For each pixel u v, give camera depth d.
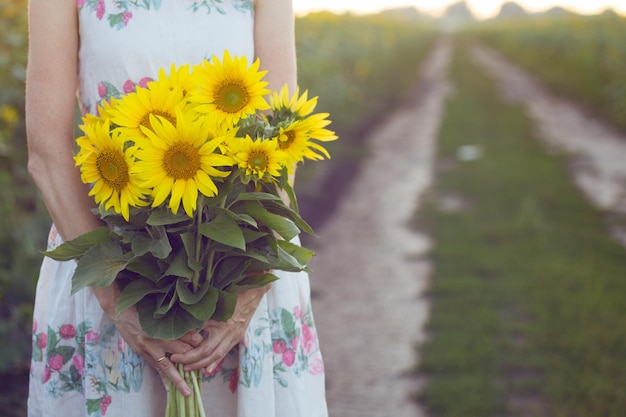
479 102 15.62
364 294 4.97
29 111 1.45
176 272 1.33
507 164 9.13
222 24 1.49
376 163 9.47
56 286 1.55
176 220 1.31
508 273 5.18
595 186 8.09
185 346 1.40
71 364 1.54
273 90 1.55
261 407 1.51
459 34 58.34
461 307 4.58
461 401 3.38
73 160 1.45
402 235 6.37
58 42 1.45
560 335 4.06
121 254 1.34
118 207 1.31
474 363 3.78
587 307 4.47
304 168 7.97
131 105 1.30
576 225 6.48
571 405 3.32
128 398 1.48
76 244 1.35
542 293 4.73
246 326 1.45
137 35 1.46
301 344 1.61
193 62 1.47
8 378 3.08
